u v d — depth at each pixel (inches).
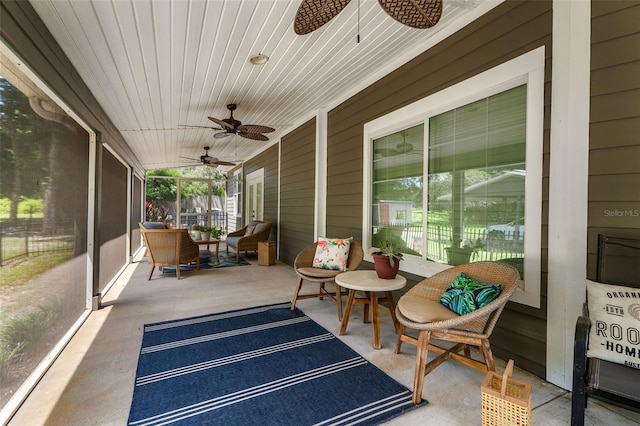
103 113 159.5
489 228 97.3
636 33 65.8
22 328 74.5
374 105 145.3
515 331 86.8
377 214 150.6
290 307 136.9
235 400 69.5
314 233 200.1
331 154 185.6
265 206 305.1
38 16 82.0
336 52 120.4
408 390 73.8
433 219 118.3
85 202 125.6
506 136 92.4
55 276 94.0
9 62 71.6
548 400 70.8
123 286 172.4
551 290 77.8
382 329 112.5
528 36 84.0
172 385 75.4
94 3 81.4
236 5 87.4
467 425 62.3
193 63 121.4
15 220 72.1
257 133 184.5
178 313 128.0
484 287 75.0
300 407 67.2
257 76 137.5
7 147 69.2
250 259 269.9
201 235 254.1
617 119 68.1
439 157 115.4
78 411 65.5
